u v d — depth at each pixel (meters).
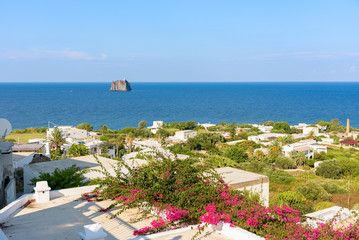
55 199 10.79
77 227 8.46
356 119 174.50
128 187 10.34
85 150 42.44
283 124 114.88
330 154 66.25
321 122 125.81
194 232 7.73
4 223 8.74
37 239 7.73
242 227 7.68
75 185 13.38
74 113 188.38
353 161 47.75
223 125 124.38
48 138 51.47
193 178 9.93
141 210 9.68
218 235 7.56
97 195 11.12
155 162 11.05
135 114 191.50
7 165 14.57
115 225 8.62
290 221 7.69
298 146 69.25
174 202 8.91
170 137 94.75
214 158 43.44
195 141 79.12
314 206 21.86
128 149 63.44
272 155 61.53
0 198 13.37
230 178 16.22
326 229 7.41
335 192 28.78
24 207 10.02
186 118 177.00
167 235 7.50
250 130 111.94
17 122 145.88
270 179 34.19
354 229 7.42
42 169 19.36
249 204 8.20
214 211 7.96
